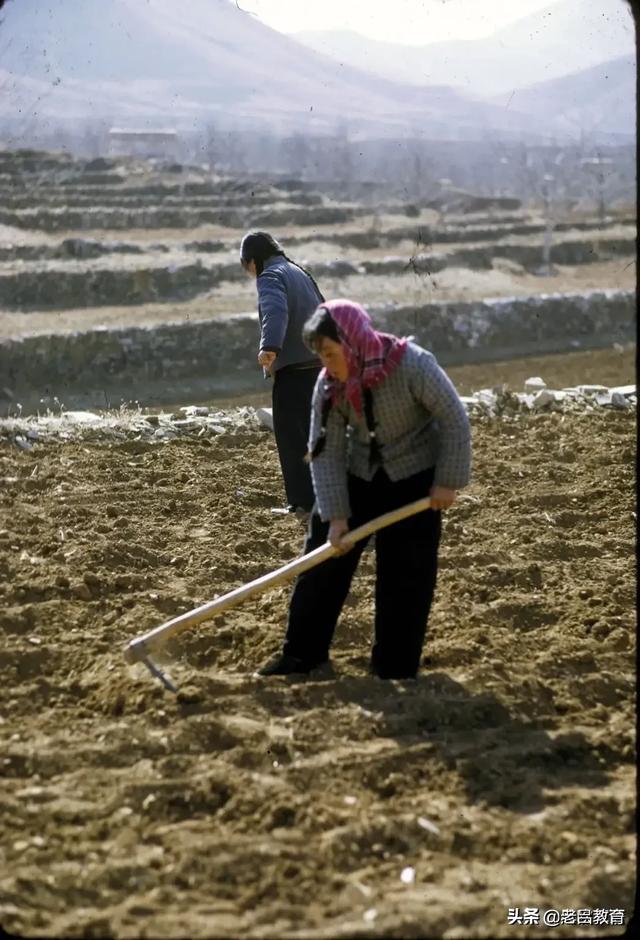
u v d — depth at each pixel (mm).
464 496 14047
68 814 6973
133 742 7801
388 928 5898
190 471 14711
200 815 7098
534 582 11352
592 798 7250
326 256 91062
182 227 101562
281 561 11891
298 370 12828
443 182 157250
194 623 8492
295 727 8039
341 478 8500
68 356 59750
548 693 8953
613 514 13531
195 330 62625
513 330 72188
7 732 8070
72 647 9477
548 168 162375
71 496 13422
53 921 5961
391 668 8961
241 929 5902
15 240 86875
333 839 6676
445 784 7496
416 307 70938
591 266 98062
